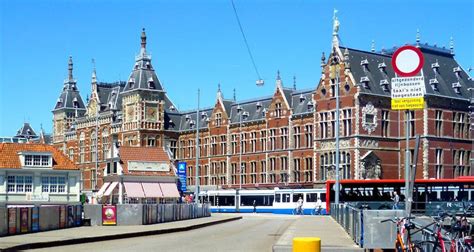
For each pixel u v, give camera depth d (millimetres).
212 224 52750
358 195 64250
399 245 19125
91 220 46000
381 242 24234
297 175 92188
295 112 93312
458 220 17984
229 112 108875
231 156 105938
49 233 37000
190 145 115625
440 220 18344
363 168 79250
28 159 73938
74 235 35031
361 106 80312
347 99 81562
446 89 84938
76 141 132625
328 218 56312
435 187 60969
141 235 38531
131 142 113438
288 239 29609
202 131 113125
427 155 80875
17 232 36000
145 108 112625
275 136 96875
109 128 120875
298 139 92438
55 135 141875
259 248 29016
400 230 19266
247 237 36469
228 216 67438
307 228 38594
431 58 87625
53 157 75812
